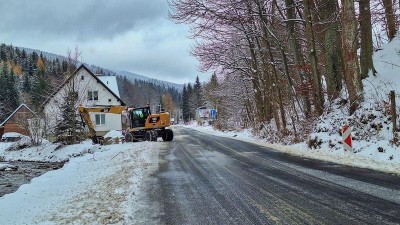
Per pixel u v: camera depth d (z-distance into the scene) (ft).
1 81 272.31
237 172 37.27
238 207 23.86
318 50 75.15
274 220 20.80
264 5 76.69
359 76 52.34
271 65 84.33
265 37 79.10
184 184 32.07
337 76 62.69
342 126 50.24
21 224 22.40
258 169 38.55
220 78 156.25
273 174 35.06
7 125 173.47
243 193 27.71
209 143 77.46
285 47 86.33
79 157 75.10
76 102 105.29
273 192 27.50
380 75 55.42
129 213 23.06
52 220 22.54
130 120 99.55
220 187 30.25
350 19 51.55
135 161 48.62
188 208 24.12
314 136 55.57
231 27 87.15
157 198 27.12
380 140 44.34
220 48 92.02
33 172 64.34
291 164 40.88
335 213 21.49
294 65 78.18
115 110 103.30
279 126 80.33
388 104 47.01
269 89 91.66
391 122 45.50
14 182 51.90
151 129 95.14
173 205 24.99
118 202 25.88
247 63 103.35
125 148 76.23
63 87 109.50
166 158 51.39
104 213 23.24
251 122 132.98
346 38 52.16
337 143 50.34
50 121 114.32
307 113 69.67
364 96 52.24
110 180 35.14
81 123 102.58
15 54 417.69
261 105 107.86
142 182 33.47
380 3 68.80
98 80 167.22
